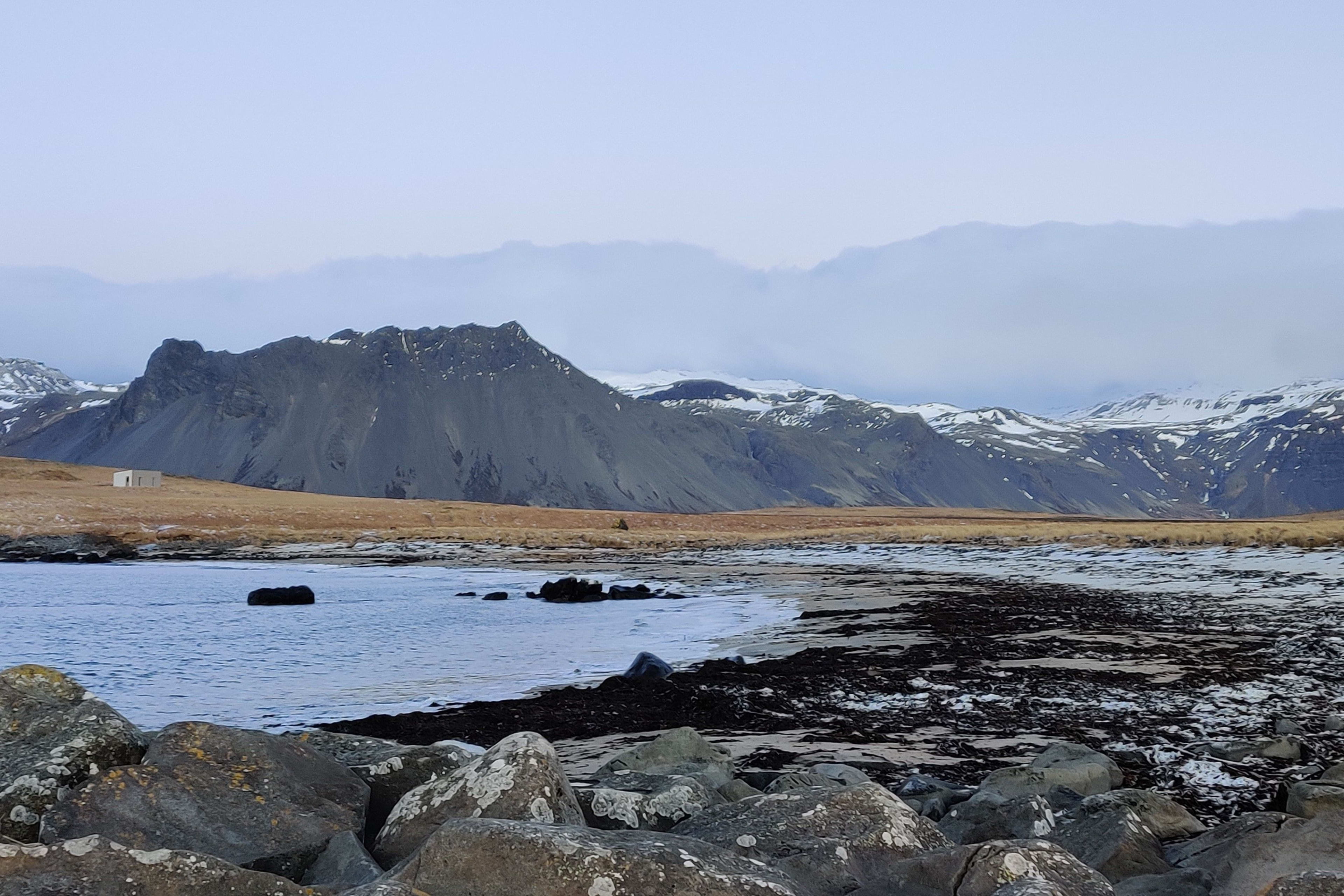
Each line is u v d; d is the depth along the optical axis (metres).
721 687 21.03
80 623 37.19
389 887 4.87
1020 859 5.64
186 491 124.38
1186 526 112.19
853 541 95.12
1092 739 15.21
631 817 7.63
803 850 6.38
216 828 6.37
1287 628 29.78
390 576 64.62
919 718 17.34
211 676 24.19
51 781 6.64
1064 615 34.66
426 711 19.25
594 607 42.97
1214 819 10.55
